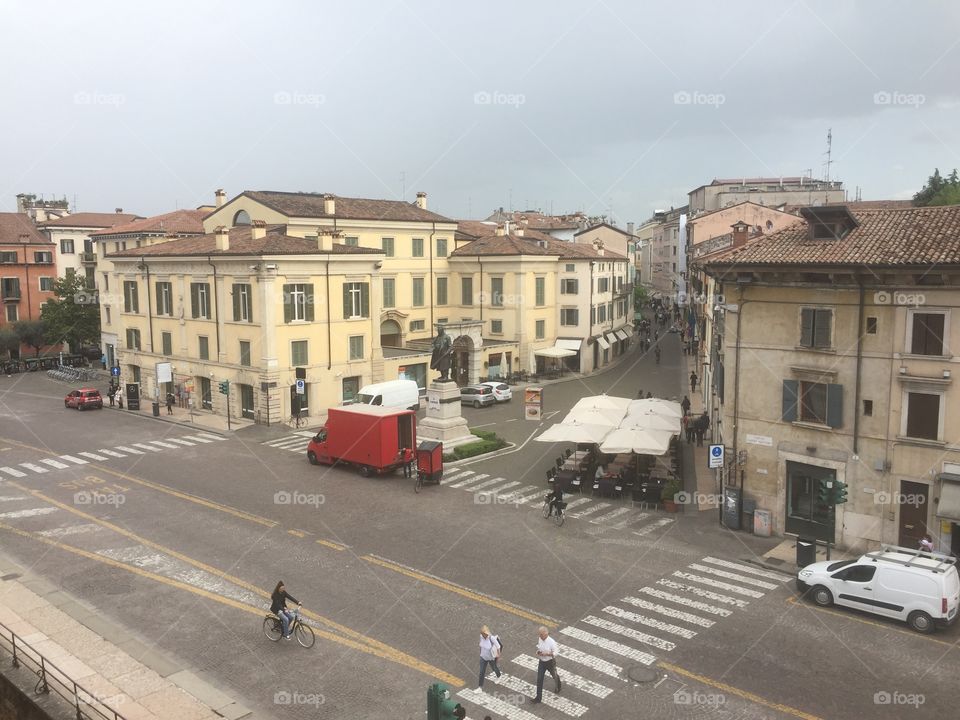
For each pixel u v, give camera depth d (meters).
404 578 23.20
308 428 46.59
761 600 21.72
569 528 28.05
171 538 26.88
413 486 33.75
